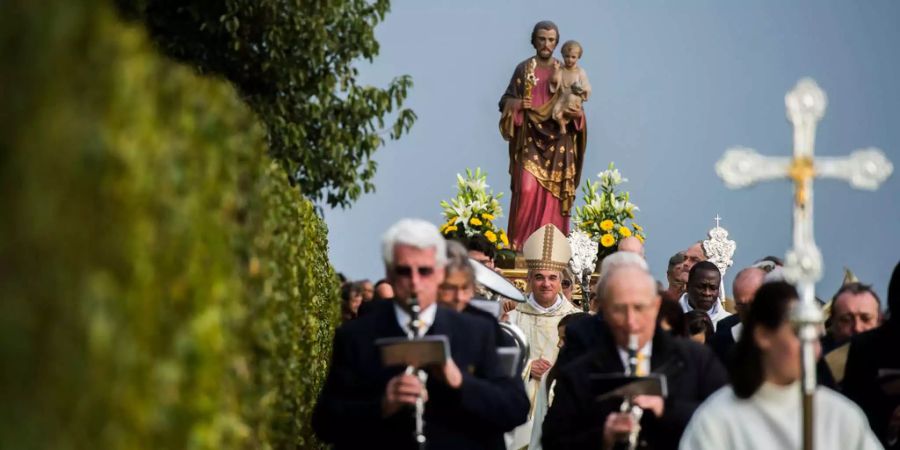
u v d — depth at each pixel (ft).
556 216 185.98
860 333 64.34
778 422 46.16
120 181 30.53
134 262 31.35
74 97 28.07
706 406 47.19
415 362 52.95
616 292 54.80
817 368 60.03
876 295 69.15
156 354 33.65
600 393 53.36
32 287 26.53
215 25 105.50
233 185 45.39
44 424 26.99
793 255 45.85
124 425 30.66
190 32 107.24
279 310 60.64
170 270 35.12
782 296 46.19
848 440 46.47
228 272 42.78
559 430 56.24
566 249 102.17
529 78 185.47
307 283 77.30
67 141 27.50
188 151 37.63
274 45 106.63
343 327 57.52
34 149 26.45
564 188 185.37
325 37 106.73
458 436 55.93
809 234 46.42
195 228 38.04
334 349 57.36
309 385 77.77
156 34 106.32
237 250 46.50
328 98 110.11
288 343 64.39
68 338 27.84
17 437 26.21
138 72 31.89
